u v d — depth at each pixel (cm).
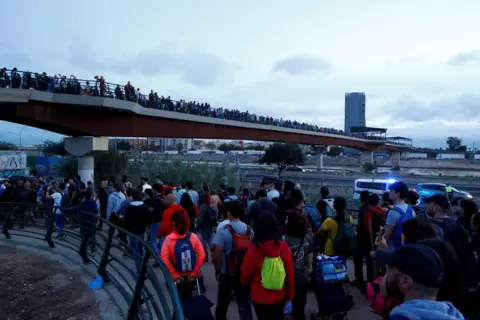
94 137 2838
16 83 2156
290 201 664
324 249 601
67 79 2452
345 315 536
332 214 727
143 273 464
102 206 1254
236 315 553
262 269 384
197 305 445
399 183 534
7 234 1084
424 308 179
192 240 502
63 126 2562
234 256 468
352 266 826
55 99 2352
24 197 1279
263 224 388
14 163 4012
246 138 5056
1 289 676
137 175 3238
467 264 376
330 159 12725
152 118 3206
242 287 468
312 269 521
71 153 2867
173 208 635
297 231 479
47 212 1188
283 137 6159
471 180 5109
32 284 699
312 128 7306
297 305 474
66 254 906
